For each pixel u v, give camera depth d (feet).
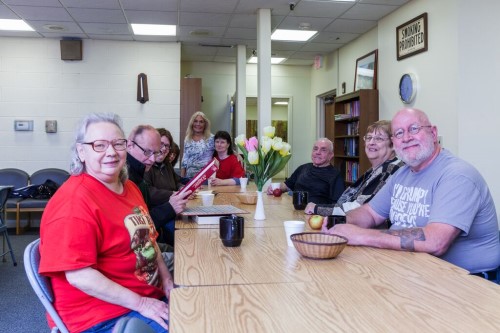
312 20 18.60
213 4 16.57
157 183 10.22
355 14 17.80
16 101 21.12
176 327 3.04
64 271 4.43
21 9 16.89
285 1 16.33
